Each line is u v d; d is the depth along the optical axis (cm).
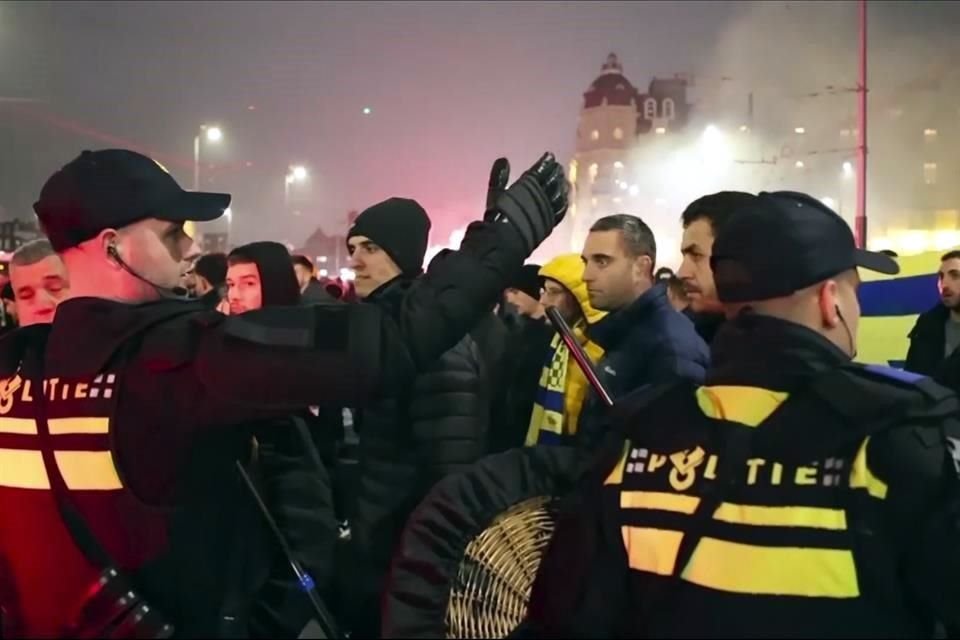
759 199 178
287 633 223
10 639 188
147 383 179
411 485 293
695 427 169
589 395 316
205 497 183
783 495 156
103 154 194
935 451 154
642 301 323
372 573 288
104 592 178
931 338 447
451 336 180
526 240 186
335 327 173
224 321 177
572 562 177
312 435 327
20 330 204
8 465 189
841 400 157
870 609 153
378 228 342
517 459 207
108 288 191
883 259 194
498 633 198
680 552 161
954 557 152
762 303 170
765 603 154
